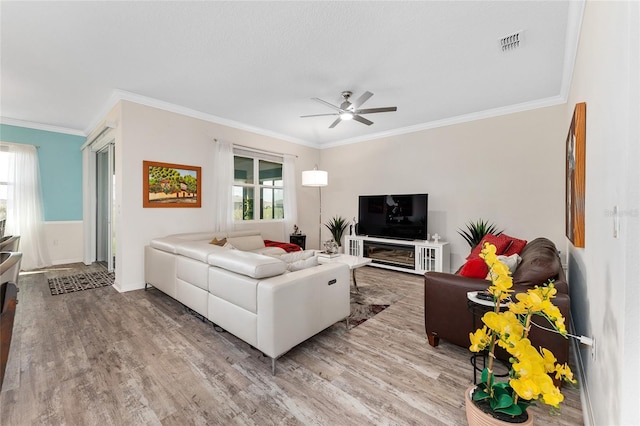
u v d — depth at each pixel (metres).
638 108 0.82
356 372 1.90
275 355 1.87
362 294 3.59
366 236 5.28
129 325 2.59
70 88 3.41
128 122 3.57
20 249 4.61
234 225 4.89
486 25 2.21
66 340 2.29
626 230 0.86
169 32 2.32
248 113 4.33
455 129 4.49
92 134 4.76
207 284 2.44
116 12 2.08
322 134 5.58
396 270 4.85
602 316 1.25
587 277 1.76
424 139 4.84
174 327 2.56
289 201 5.68
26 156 4.67
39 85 3.32
